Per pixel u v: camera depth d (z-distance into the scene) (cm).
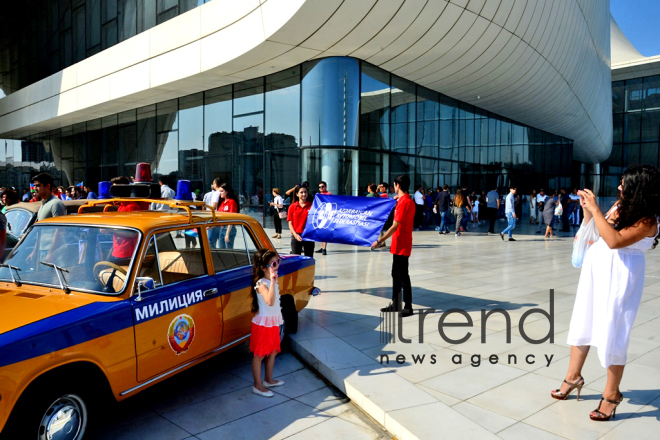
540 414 358
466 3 1381
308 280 581
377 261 1145
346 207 712
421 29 1413
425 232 1948
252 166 1841
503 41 1634
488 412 361
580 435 326
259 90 1802
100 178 2556
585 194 353
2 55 3269
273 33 1377
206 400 414
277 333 427
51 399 293
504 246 1462
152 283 349
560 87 2370
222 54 1589
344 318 626
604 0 2698
